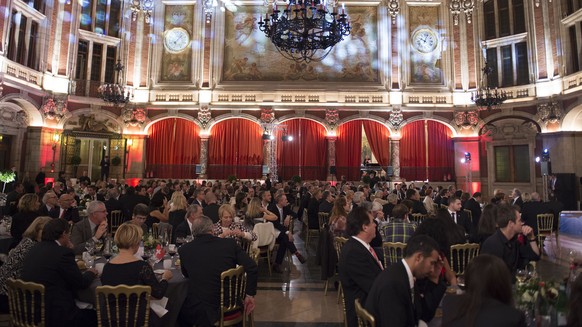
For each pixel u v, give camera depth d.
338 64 20.59
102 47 19.67
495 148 19.61
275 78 20.58
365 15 20.69
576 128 16.94
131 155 19.91
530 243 4.54
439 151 20.08
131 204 8.80
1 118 15.71
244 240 5.84
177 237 5.66
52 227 3.61
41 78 17.06
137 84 20.33
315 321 5.06
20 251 3.94
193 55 20.59
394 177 19.81
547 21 17.94
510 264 4.09
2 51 14.67
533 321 2.79
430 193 11.61
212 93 20.44
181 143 20.27
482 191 19.47
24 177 15.41
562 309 2.59
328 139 20.22
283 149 20.23
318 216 9.77
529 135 18.38
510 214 4.09
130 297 3.30
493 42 19.62
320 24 10.03
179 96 20.44
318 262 6.71
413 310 2.60
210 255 3.83
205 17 20.69
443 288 3.04
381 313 2.47
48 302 3.38
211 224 4.04
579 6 16.48
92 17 19.31
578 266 3.40
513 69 19.11
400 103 20.22
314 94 20.42
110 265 3.44
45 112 17.08
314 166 20.16
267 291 6.38
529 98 18.27
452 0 20.42
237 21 20.80
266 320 5.08
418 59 20.55
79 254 5.19
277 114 20.34
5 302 3.95
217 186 13.51
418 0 20.58
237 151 20.25
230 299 3.85
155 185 14.39
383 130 20.33
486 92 18.06
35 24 17.06
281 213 8.84
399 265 2.65
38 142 16.89
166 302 3.74
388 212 8.35
